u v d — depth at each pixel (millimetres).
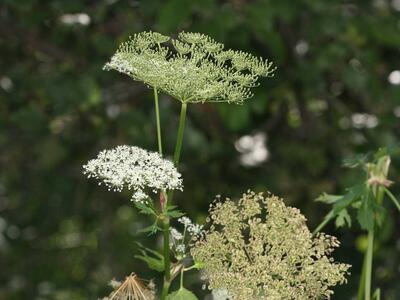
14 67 8180
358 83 7301
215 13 6227
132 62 2832
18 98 7875
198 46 3248
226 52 2893
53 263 9914
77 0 6949
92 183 8836
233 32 6570
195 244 2982
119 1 7262
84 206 9156
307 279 2896
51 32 7758
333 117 8234
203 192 8242
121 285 3010
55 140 7914
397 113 7867
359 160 3771
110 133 7969
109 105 7586
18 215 9555
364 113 8219
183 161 8039
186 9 6020
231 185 8297
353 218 5820
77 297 9602
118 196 8891
